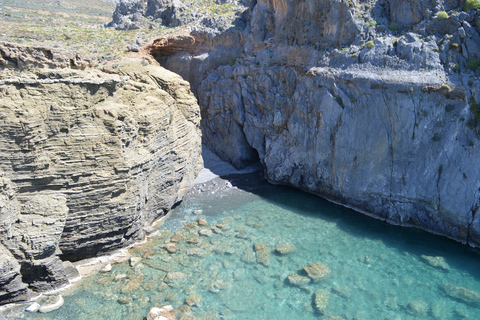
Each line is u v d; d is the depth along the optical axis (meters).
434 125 27.33
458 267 23.83
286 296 21.09
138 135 25.31
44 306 19.28
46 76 20.95
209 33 43.03
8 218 18.77
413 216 28.75
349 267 23.70
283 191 35.66
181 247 25.38
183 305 19.98
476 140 25.89
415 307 20.20
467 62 27.02
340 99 31.45
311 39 34.91
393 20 31.20
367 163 30.34
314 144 33.62
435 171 27.39
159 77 32.84
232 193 34.78
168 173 29.02
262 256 24.28
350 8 31.83
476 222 25.69
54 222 20.19
